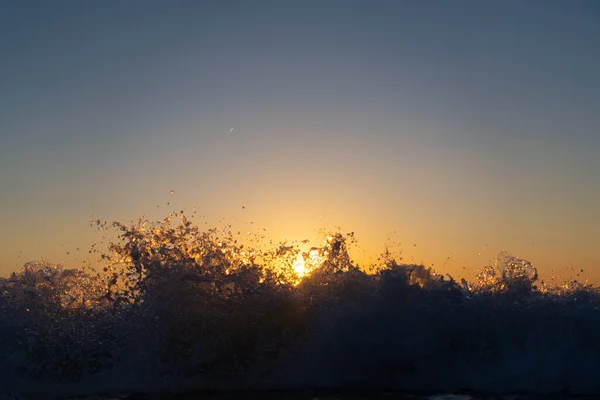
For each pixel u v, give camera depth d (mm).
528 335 7844
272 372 7910
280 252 8836
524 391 7336
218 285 8445
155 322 8180
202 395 7379
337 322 8062
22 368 8039
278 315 8195
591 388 7348
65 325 8336
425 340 7848
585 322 7855
